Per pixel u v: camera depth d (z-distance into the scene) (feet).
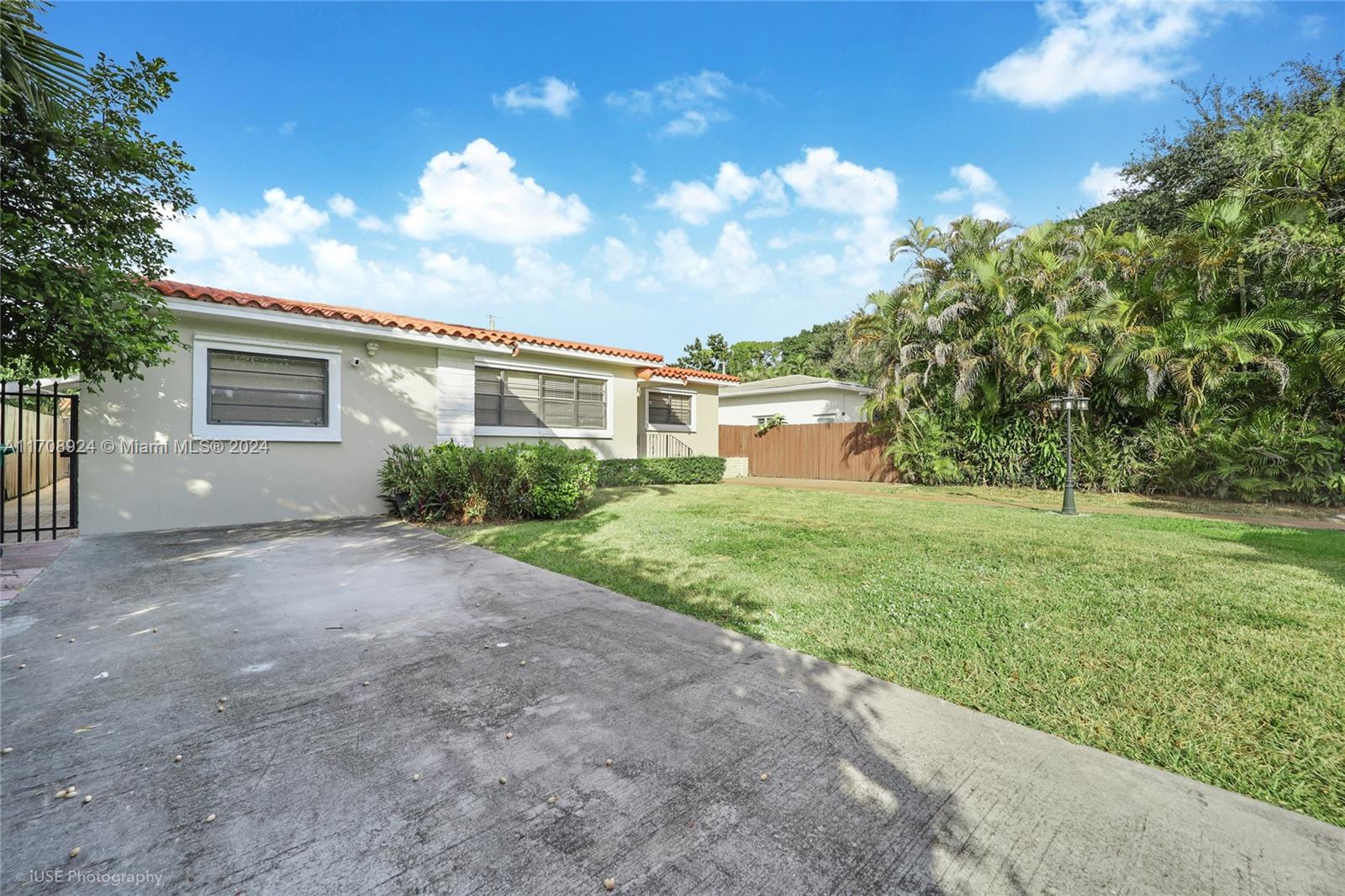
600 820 6.66
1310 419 34.58
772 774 7.59
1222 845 6.30
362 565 19.39
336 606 14.78
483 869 5.89
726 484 53.62
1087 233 43.57
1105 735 8.61
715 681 10.46
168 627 13.00
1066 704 9.58
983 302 46.34
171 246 20.77
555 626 13.37
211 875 5.73
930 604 14.96
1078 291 41.22
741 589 16.40
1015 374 44.34
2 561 19.38
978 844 6.32
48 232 16.44
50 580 16.94
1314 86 46.52
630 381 48.29
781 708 9.44
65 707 9.19
